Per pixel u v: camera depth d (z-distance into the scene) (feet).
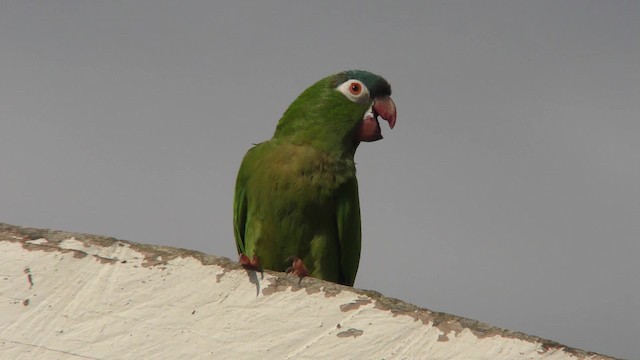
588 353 27.99
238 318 28.60
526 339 28.22
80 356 27.58
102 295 28.66
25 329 27.94
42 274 28.86
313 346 28.19
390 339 28.30
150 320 28.40
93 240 29.60
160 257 29.43
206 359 27.86
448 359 27.96
